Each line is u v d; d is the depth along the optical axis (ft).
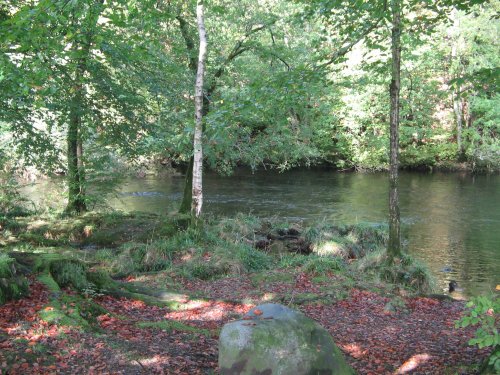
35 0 28.04
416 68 81.46
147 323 21.36
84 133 49.16
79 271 24.48
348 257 44.62
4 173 53.21
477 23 90.02
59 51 21.72
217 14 50.52
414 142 117.19
